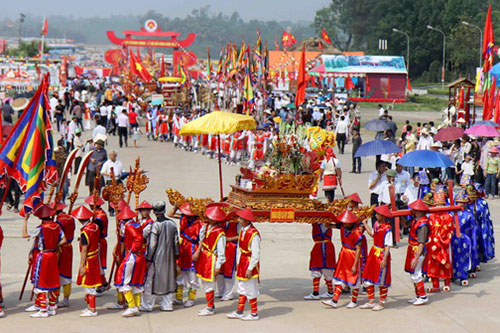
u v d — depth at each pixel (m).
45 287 11.59
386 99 76.19
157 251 11.94
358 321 11.64
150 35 85.44
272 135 28.72
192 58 64.44
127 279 11.66
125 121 39.47
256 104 36.62
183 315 11.92
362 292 13.61
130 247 11.72
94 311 11.77
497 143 25.00
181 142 39.34
